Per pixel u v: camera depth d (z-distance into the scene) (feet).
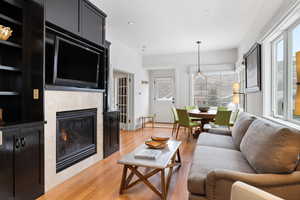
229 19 11.82
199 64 20.85
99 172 8.79
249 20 11.96
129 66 19.06
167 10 10.59
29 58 7.02
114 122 11.91
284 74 8.58
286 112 8.50
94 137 9.98
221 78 21.53
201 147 8.22
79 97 8.84
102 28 10.53
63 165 7.83
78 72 8.95
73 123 8.75
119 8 10.37
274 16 9.14
